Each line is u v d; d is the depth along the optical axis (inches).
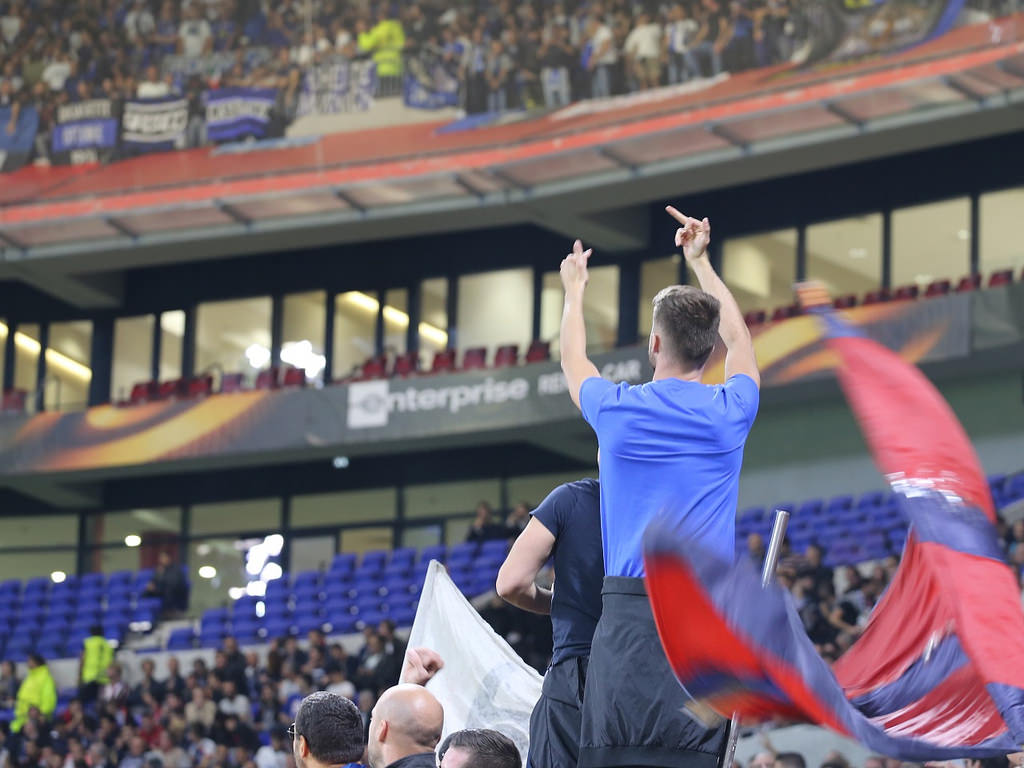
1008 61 936.9
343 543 1250.6
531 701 211.3
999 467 1016.9
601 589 165.8
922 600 148.9
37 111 1216.2
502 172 1096.2
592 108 1075.3
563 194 1083.3
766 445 1108.5
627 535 149.2
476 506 1219.9
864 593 705.0
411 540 1234.6
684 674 114.0
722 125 1021.8
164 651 1092.5
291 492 1272.1
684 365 153.7
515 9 1120.2
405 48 1143.0
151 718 888.3
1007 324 946.1
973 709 140.8
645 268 1167.6
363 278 1266.0
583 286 165.9
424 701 163.0
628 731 144.8
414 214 1123.3
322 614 1101.7
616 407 151.3
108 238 1190.9
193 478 1294.3
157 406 1204.5
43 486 1274.6
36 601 1202.6
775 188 1134.4
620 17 1077.1
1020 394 1015.6
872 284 1091.3
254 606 1131.3
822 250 1114.1
